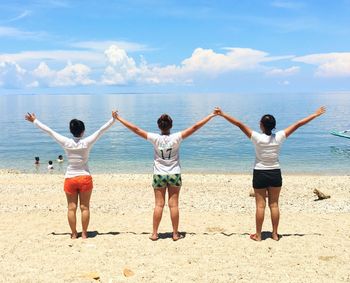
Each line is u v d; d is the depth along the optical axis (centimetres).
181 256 719
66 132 5394
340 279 625
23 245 790
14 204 1384
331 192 1706
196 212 1225
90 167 2858
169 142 776
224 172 2616
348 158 3209
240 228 983
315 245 784
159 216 810
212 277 629
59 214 1173
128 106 14862
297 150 3666
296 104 15862
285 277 631
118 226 1012
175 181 790
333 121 7275
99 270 660
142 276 632
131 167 2862
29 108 14075
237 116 8512
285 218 1116
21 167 2862
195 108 12781
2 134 5188
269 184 779
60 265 681
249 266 674
